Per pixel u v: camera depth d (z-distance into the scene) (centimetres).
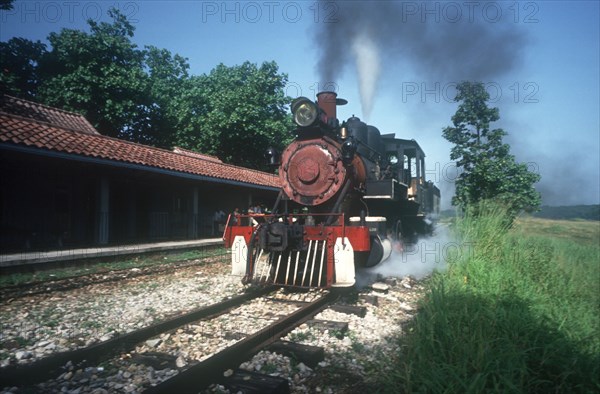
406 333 405
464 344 324
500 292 489
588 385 304
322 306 515
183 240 1415
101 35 2145
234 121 2302
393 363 334
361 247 574
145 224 1509
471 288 506
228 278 747
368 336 416
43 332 436
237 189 1852
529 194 1141
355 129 853
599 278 725
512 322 383
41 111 1470
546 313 442
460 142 1237
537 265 664
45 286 690
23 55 2234
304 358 341
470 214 816
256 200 2064
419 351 329
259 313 500
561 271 700
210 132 2377
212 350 367
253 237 623
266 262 651
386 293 618
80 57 2084
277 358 344
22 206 1096
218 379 298
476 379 270
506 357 311
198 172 1323
